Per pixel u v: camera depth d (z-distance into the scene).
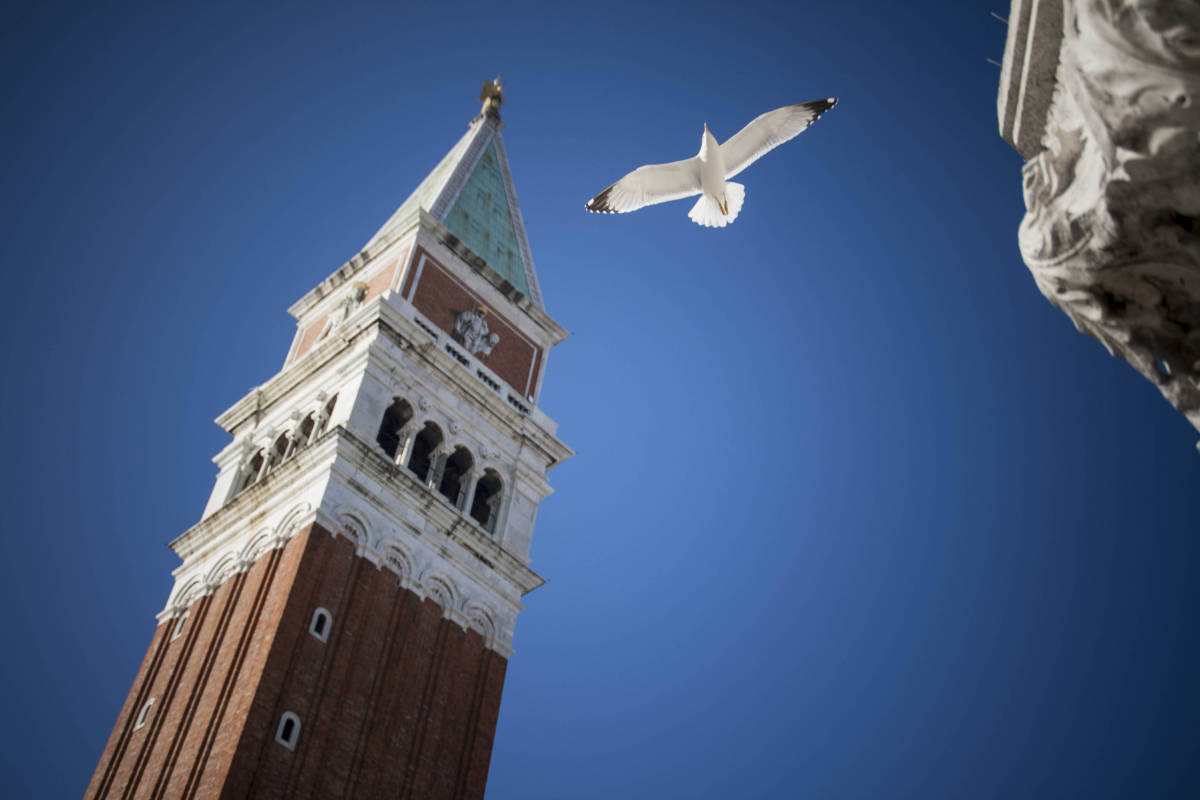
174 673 62.09
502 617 67.50
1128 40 10.89
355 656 59.56
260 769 53.12
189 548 69.81
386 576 63.28
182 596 67.38
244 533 66.81
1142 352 12.55
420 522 66.31
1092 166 11.93
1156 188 11.32
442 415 71.38
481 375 75.19
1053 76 12.42
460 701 63.06
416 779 58.84
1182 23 10.41
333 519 62.44
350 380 69.25
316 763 55.22
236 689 56.69
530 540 71.44
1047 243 12.75
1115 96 11.22
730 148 20.97
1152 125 11.01
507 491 72.19
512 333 80.00
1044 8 12.17
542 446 75.38
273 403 74.12
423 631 63.34
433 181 90.19
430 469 69.44
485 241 85.00
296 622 58.12
